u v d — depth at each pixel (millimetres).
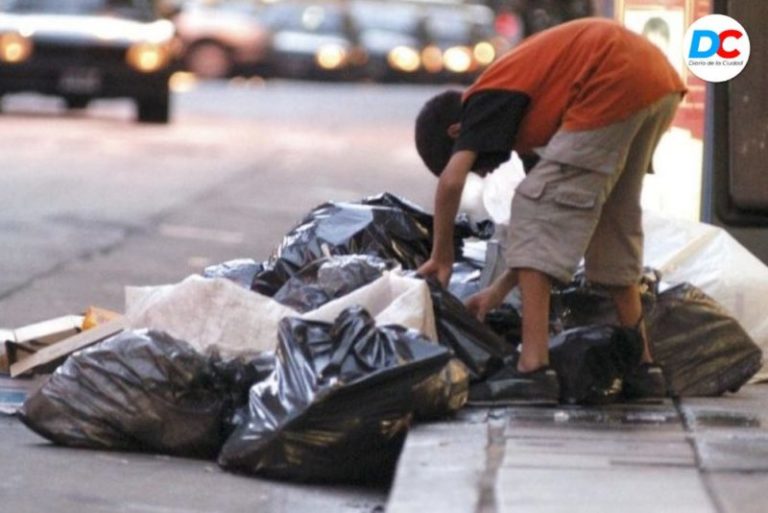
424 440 14672
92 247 31172
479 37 90438
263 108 71000
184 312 17203
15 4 57469
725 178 21250
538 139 15992
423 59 89625
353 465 15414
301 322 15820
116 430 16609
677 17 22812
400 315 16062
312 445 15352
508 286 16812
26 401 16875
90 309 19672
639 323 16828
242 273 19531
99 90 57812
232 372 16547
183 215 36250
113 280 27547
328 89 85812
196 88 83062
